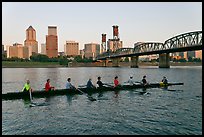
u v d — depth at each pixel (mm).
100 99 31156
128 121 21031
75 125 19922
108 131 18484
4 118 21875
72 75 90312
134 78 75062
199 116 22609
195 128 19094
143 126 19625
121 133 18094
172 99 31422
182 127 19328
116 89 38250
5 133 18047
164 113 23812
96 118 22000
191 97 33031
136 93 36156
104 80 67875
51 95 32906
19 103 28109
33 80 66250
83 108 25984
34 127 19406
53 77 78625
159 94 35531
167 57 171625
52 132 18297
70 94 34062
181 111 24656
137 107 26531
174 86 45438
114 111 24641
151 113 23828
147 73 104438
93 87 36344
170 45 132750
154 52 152000
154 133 18062
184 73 101688
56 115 23000
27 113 23703
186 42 114625
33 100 29812
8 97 30172
